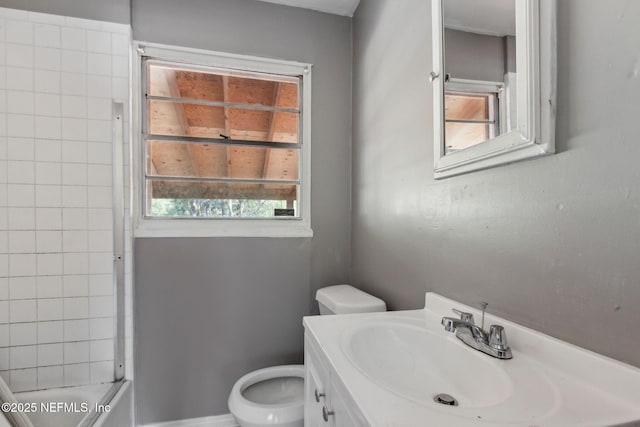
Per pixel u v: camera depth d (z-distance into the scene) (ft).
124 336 5.09
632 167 1.72
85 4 5.12
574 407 1.68
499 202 2.65
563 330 2.11
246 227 5.77
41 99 4.97
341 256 6.23
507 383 1.98
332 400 2.25
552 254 2.18
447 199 3.35
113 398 4.57
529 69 2.24
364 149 5.63
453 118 3.21
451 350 2.62
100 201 5.17
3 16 4.84
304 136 6.11
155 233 5.28
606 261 1.85
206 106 6.34
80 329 5.08
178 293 5.38
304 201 6.10
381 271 4.91
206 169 6.38
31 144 4.93
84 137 5.11
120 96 5.22
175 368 5.35
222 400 5.56
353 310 4.41
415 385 2.65
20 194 4.89
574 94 2.02
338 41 6.27
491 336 2.37
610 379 1.79
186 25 5.50
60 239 5.02
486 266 2.80
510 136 2.42
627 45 1.75
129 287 5.14
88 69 5.13
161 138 5.53
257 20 5.84
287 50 5.98
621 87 1.77
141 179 5.41
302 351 5.95
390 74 4.68
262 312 5.77
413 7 4.07
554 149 2.14
